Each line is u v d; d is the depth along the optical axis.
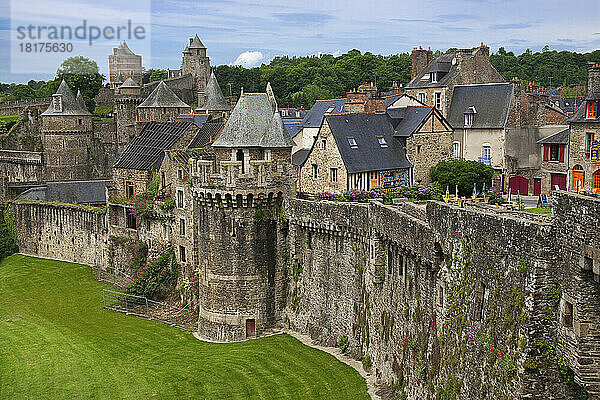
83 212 66.75
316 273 43.06
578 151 55.91
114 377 39.88
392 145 56.53
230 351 42.25
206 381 38.09
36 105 130.00
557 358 18.39
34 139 112.06
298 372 38.22
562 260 18.12
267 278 44.81
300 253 44.41
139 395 37.19
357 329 39.09
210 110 102.56
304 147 72.69
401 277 32.44
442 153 59.50
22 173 99.44
